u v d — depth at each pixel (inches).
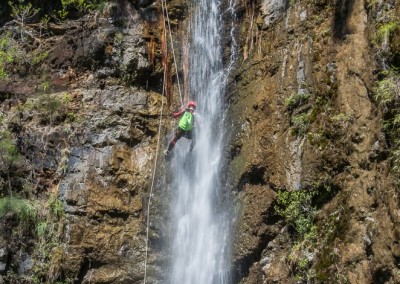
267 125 398.6
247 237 394.3
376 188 311.0
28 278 427.8
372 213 313.4
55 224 438.0
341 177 343.6
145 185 453.4
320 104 368.2
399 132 299.7
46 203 446.6
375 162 316.8
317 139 361.4
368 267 307.1
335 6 376.2
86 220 436.5
